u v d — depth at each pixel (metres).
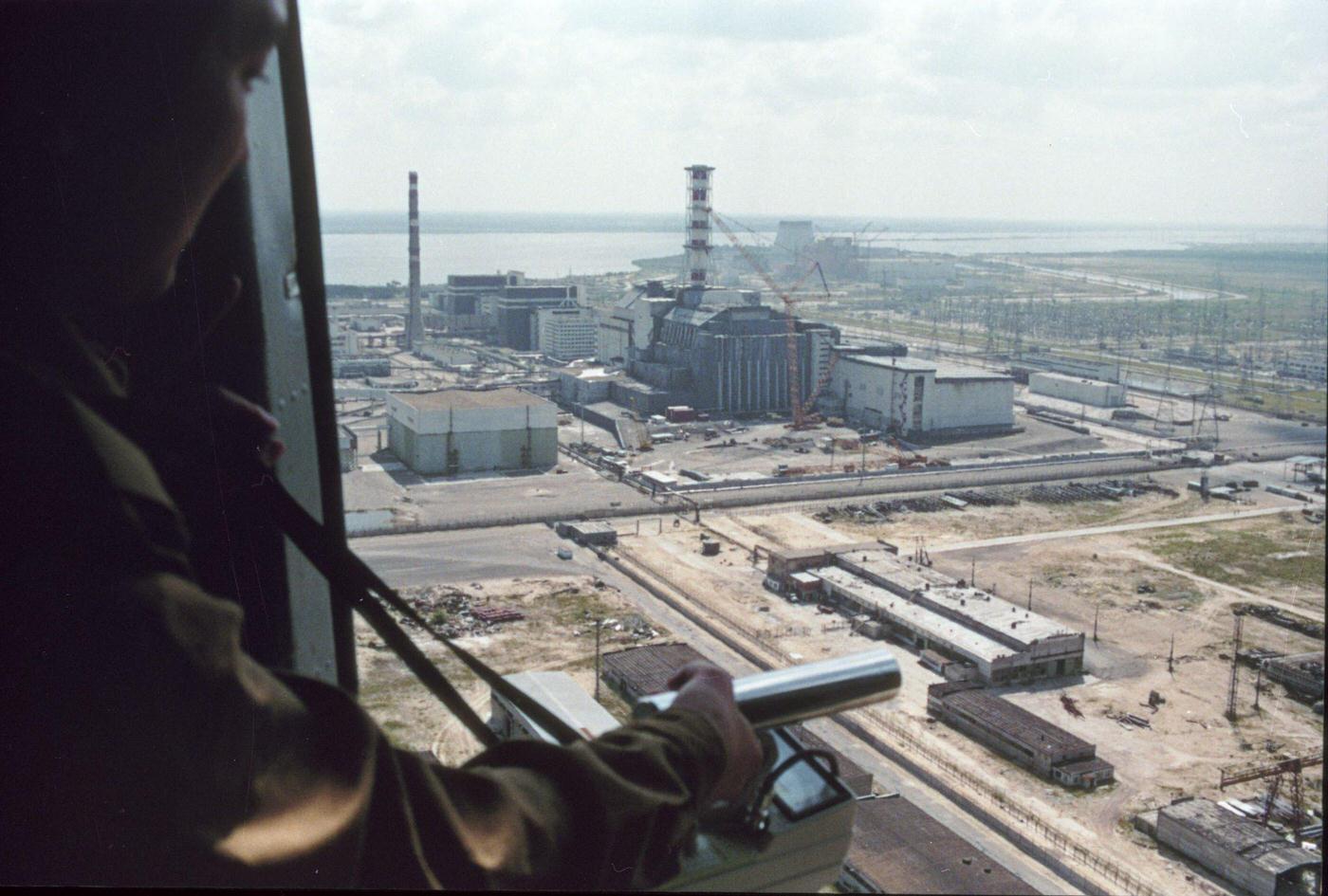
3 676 0.74
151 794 0.75
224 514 1.06
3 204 0.87
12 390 0.77
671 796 1.11
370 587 1.16
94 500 0.77
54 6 0.87
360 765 0.85
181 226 0.96
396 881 0.86
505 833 0.94
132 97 0.90
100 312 0.94
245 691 0.81
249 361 1.29
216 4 0.94
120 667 0.74
